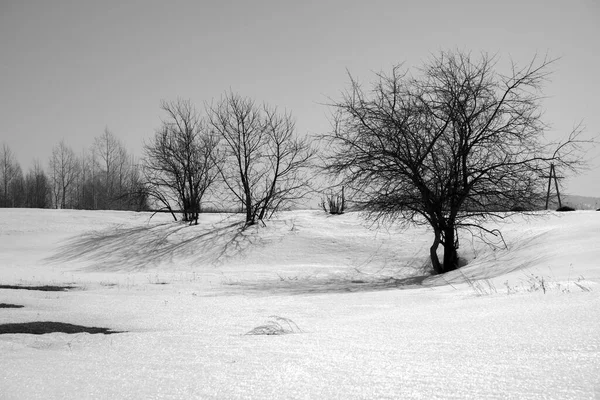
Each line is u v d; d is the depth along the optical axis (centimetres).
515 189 2267
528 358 427
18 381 448
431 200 2402
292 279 2491
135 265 3145
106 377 453
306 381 398
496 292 1082
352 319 915
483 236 2819
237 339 673
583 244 1891
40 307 1242
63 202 7838
